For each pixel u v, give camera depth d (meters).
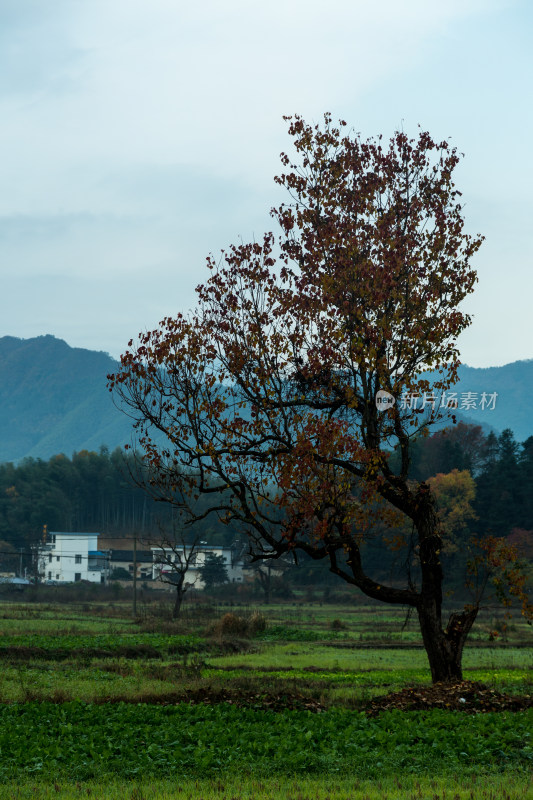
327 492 41.78
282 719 30.00
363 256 45.62
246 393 44.53
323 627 113.62
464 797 18.06
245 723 29.36
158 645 75.38
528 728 27.28
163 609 136.12
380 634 102.62
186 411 43.53
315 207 46.53
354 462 43.16
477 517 175.50
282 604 178.38
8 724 29.23
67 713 31.58
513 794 18.42
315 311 44.19
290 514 42.41
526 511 185.38
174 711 32.47
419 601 44.28
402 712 31.83
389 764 22.81
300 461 40.44
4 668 53.47
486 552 44.53
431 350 44.47
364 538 46.25
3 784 20.73
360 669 59.03
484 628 114.50
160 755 23.95
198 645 78.25
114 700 37.12
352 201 46.31
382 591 44.59
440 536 44.69
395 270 43.94
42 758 23.55
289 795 18.62
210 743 25.62
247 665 61.75
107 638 80.12
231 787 20.11
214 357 44.28
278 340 44.09
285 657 70.12
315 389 45.59
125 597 188.75
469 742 25.02
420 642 90.44
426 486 44.81
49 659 62.62
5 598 181.00
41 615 119.69
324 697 39.31
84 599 183.62
